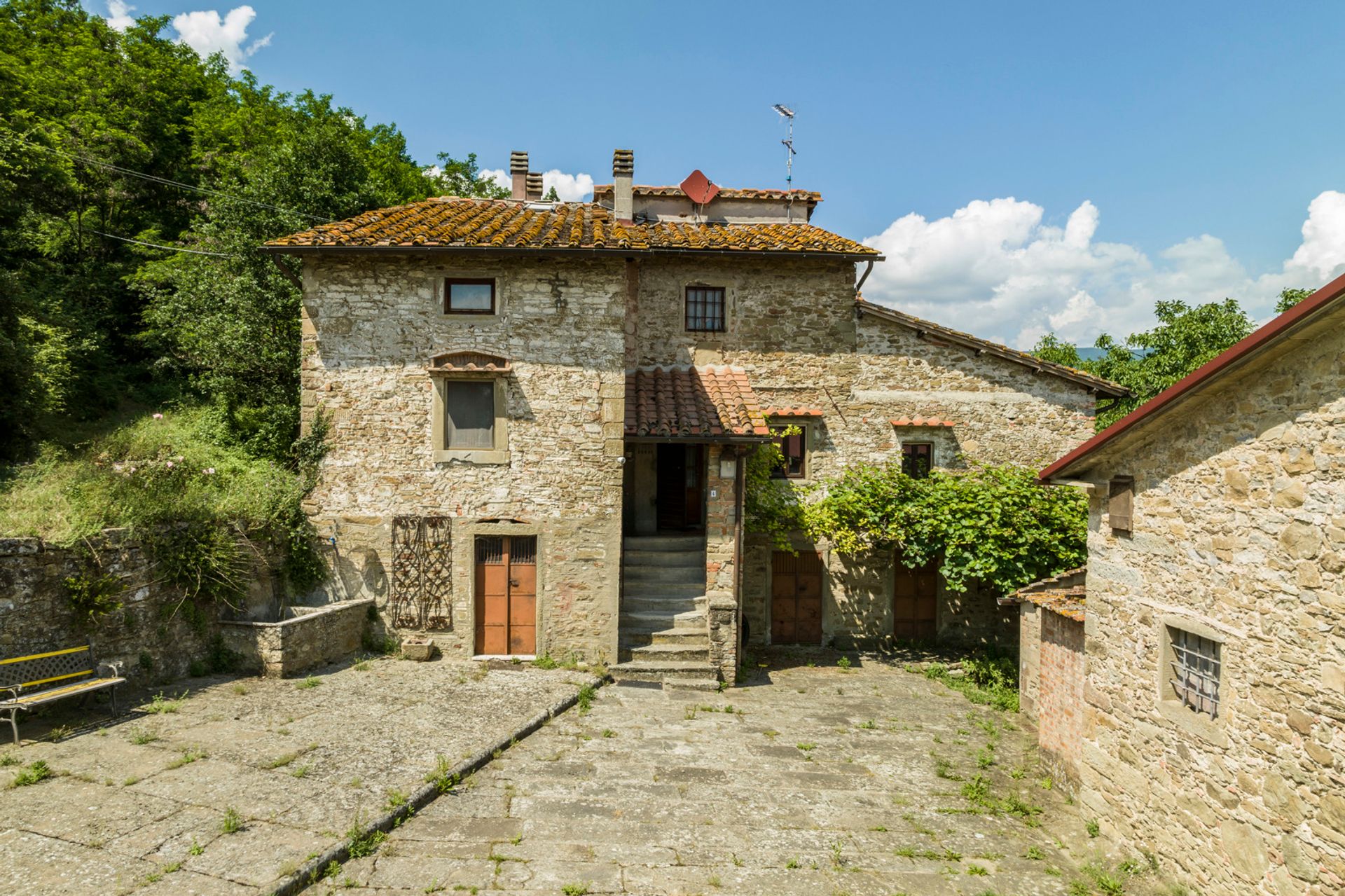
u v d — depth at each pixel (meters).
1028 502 11.81
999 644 13.38
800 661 12.43
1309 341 4.50
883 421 13.21
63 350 13.23
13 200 14.44
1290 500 4.67
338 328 10.59
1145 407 5.72
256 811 5.93
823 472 13.19
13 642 7.26
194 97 23.12
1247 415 5.05
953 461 13.26
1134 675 6.25
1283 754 4.70
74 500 8.54
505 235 10.73
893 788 7.49
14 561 7.29
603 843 6.01
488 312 10.63
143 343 16.89
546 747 7.96
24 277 15.22
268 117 21.84
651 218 15.20
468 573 10.65
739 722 9.23
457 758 7.27
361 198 15.97
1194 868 5.46
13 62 18.69
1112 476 6.60
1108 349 20.39
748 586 13.32
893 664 12.45
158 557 8.88
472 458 10.62
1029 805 7.25
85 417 14.23
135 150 18.67
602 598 10.66
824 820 6.69
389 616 10.76
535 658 10.68
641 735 8.52
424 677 9.79
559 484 10.64
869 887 5.62
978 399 13.24
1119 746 6.44
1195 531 5.55
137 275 16.66
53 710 7.61
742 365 13.15
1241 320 17.73
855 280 13.19
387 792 6.42
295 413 14.02
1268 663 4.82
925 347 13.25
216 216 15.05
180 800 6.02
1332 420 4.36
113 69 19.98
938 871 5.92
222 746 7.16
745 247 12.61
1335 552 4.34
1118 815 6.41
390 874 5.37
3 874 4.84
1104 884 5.75
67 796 5.95
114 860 5.09
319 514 10.74
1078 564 11.49
